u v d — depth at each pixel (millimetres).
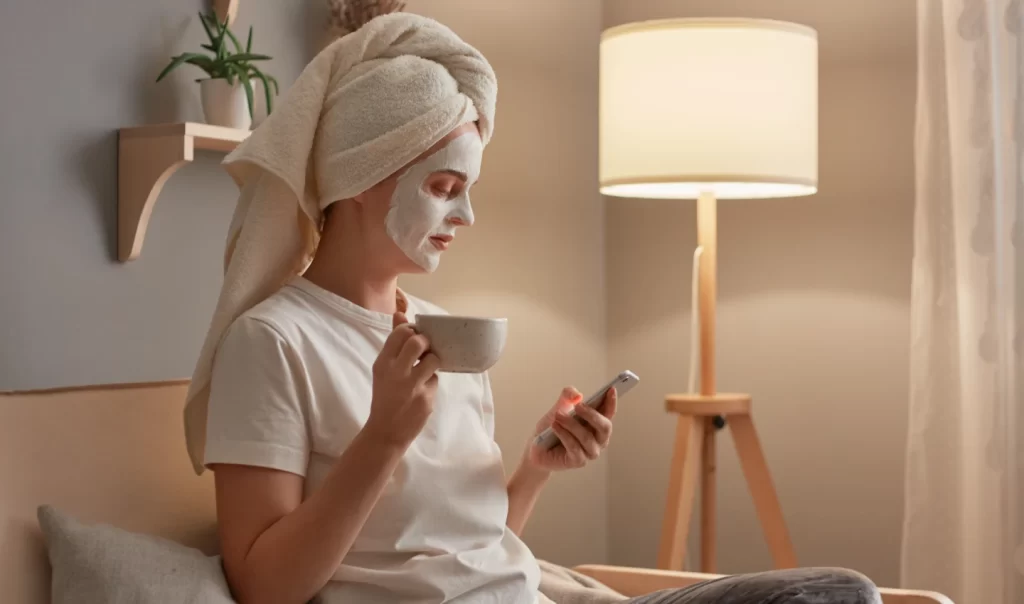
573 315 2812
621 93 2246
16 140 1729
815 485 2645
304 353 1405
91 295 1837
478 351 1236
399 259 1500
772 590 1188
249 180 1529
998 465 2176
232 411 1358
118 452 1411
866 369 2586
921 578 2303
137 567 1256
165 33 1939
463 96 1487
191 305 2010
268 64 2145
